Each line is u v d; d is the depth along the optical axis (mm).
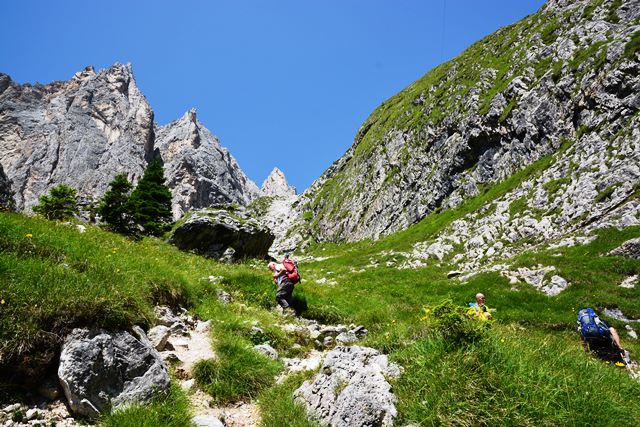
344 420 6332
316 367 8406
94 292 7797
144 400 6820
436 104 109938
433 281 34281
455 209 76062
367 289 27438
